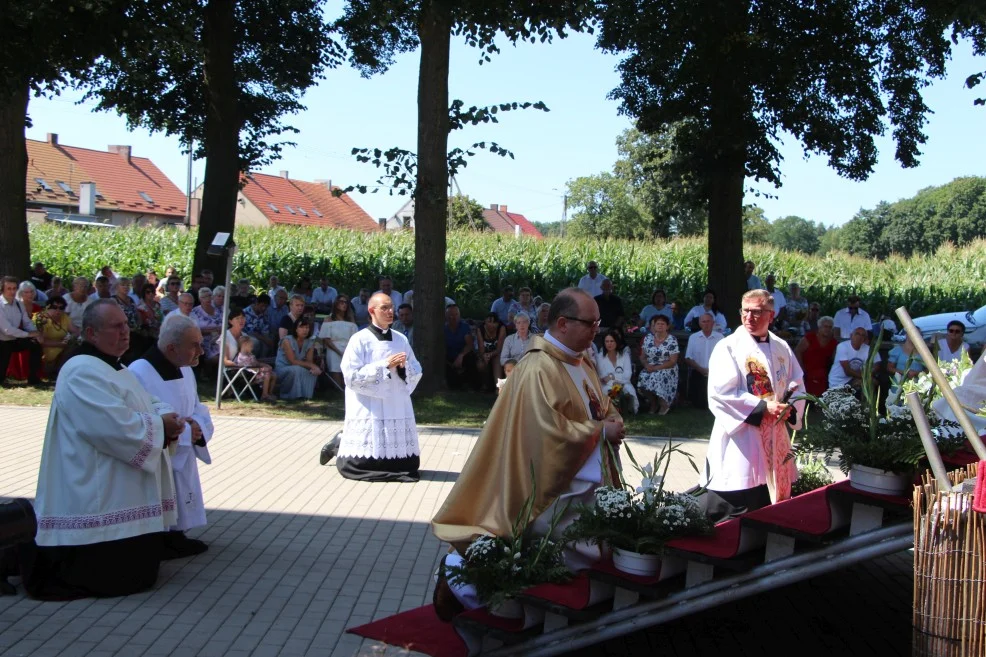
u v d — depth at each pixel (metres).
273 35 20.66
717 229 18.14
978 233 70.88
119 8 14.14
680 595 4.24
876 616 5.63
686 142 18.69
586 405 4.79
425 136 13.94
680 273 24.66
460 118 13.92
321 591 5.88
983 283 28.33
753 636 5.28
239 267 25.42
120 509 5.59
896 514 4.30
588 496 4.74
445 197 14.21
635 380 14.20
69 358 5.60
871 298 24.25
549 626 4.48
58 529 5.49
